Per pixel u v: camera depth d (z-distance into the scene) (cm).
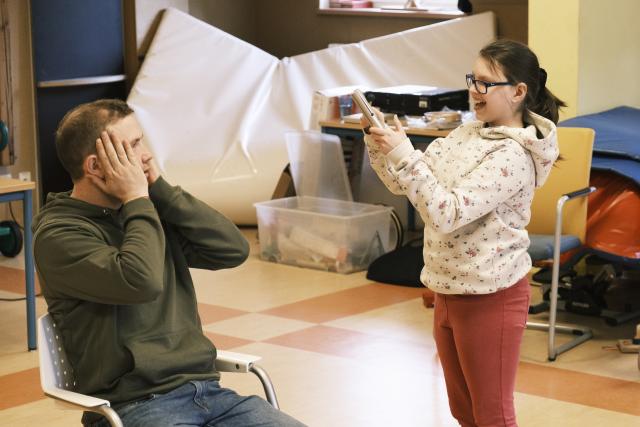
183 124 789
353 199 773
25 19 746
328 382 461
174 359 261
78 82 787
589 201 527
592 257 578
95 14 802
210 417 262
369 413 424
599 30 619
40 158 776
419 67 782
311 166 700
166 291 272
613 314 536
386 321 555
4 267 688
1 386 458
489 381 311
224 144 784
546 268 542
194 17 874
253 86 812
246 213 772
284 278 649
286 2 913
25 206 497
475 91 308
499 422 313
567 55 609
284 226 684
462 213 290
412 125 644
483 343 307
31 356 500
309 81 811
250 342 519
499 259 304
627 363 481
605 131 564
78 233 258
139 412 253
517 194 304
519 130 300
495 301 306
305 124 796
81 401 243
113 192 262
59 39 774
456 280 306
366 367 481
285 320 557
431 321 554
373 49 800
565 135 505
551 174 510
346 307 582
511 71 304
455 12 810
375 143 308
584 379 461
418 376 468
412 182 289
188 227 283
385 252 684
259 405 266
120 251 253
